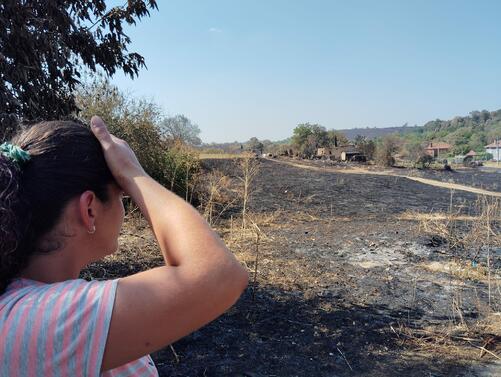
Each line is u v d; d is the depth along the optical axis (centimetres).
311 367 350
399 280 579
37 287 80
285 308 464
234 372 335
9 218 77
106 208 91
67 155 85
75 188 85
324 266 631
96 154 89
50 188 82
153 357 353
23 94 406
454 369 358
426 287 554
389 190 1684
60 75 441
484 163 7544
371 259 677
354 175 2166
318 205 1261
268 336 399
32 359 73
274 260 651
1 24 373
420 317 462
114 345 74
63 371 73
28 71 407
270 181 1664
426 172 3070
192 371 333
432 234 833
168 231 84
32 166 83
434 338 412
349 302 495
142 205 88
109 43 476
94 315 74
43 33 407
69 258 88
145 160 1123
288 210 1145
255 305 466
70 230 86
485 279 594
